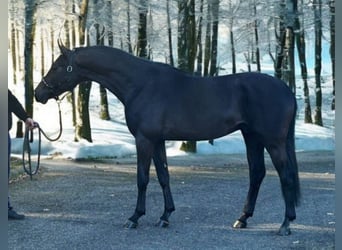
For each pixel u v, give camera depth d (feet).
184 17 52.37
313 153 55.83
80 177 34.45
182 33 52.19
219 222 20.21
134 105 18.63
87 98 54.60
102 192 27.99
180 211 22.43
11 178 32.65
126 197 26.32
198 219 20.77
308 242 17.07
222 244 16.87
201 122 18.15
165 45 70.18
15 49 77.25
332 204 24.27
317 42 70.54
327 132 69.46
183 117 18.21
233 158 50.06
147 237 17.79
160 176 19.36
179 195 26.94
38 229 18.94
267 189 29.22
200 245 16.75
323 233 18.34
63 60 19.45
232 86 18.25
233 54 69.31
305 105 73.15
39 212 22.15
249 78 18.22
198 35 62.75
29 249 16.31
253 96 17.88
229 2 60.64
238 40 66.90
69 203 24.45
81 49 19.45
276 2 53.98
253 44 67.26
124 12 58.54
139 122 18.48
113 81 19.10
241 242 17.12
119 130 66.69
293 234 18.20
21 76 80.48
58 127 66.03
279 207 23.53
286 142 17.94
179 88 18.49
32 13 50.49
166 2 63.00
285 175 17.84
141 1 53.16
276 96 17.81
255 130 17.90
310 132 69.05
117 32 57.00
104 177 34.71
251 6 59.57
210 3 55.77
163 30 68.80
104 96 72.64
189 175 36.17
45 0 50.47
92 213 21.97
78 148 51.83
